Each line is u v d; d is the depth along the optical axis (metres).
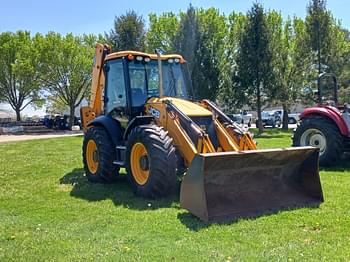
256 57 23.12
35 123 38.78
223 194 5.15
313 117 9.01
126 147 6.28
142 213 5.22
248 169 5.30
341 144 8.59
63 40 35.44
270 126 33.25
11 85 37.59
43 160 10.82
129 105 6.85
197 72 24.39
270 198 5.41
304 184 5.69
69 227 4.71
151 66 7.11
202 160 4.83
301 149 5.43
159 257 3.71
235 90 23.91
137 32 25.89
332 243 3.99
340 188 6.52
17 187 7.12
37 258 3.75
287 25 28.59
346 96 24.08
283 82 23.92
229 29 28.00
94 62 8.42
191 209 4.97
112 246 4.02
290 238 4.16
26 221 5.00
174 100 6.50
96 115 8.22
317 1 24.59
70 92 35.88
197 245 4.01
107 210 5.43
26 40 36.81
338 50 25.16
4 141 20.39
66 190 6.83
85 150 7.72
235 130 6.09
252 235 4.27
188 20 25.14
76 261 3.67
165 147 5.71
